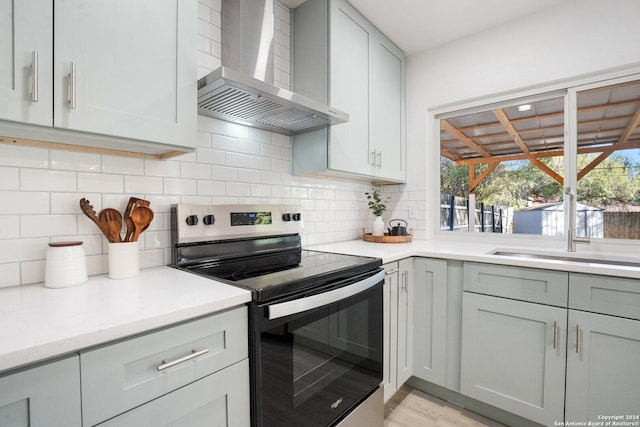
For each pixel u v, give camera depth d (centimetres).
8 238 98
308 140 183
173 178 137
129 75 94
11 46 75
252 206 155
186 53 109
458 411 173
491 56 214
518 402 153
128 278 109
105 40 90
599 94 183
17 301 82
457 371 173
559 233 200
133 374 69
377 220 236
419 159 248
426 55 244
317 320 112
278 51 183
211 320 83
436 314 180
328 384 117
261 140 175
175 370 76
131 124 94
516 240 214
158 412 73
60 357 60
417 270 187
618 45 172
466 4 188
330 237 223
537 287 148
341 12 180
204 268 130
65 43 82
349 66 185
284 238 169
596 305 133
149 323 70
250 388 93
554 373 143
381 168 218
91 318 69
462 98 227
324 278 116
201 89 120
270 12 162
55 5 81
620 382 128
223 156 157
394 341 170
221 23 155
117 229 111
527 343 151
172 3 106
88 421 63
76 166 111
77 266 99
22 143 99
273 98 129
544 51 194
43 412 58
